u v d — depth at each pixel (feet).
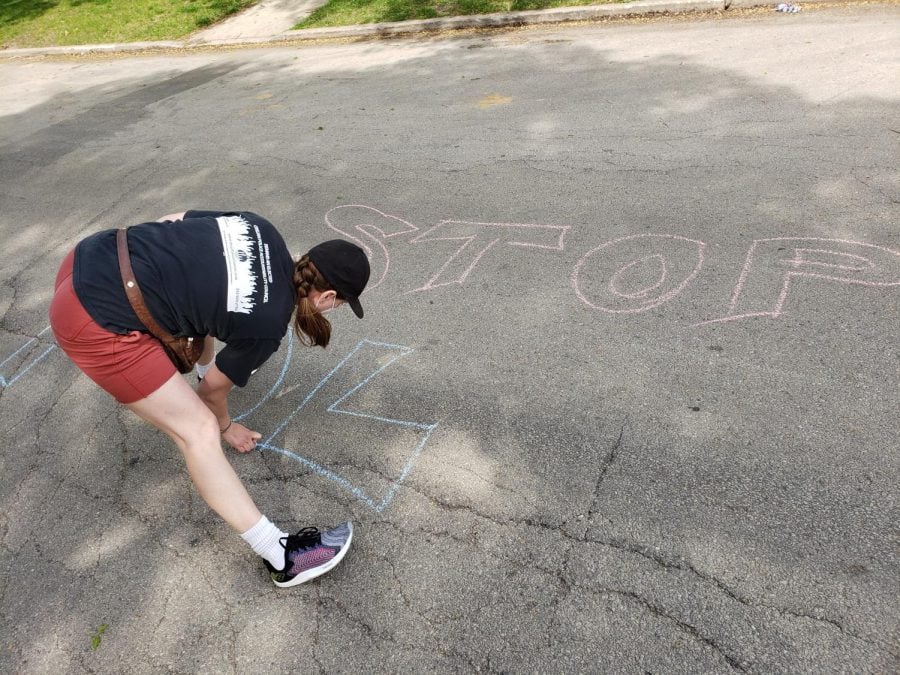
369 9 33.22
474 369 10.07
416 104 21.25
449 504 8.05
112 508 8.71
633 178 14.66
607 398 9.14
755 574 6.77
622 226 13.01
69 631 7.32
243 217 6.68
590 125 17.61
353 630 6.93
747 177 13.93
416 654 6.63
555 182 15.05
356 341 11.09
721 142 15.56
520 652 6.50
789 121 16.01
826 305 10.12
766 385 8.92
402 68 25.27
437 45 27.53
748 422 8.42
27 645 7.23
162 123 23.53
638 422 8.70
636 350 9.90
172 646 7.04
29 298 13.84
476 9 29.78
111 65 33.91
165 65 32.14
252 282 6.25
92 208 17.69
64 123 25.22
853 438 7.98
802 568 6.75
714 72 19.75
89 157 21.29
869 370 8.87
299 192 16.70
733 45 21.67
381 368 10.39
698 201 13.39
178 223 6.54
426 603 7.06
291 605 7.25
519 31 27.43
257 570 7.69
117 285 6.10
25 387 11.15
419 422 9.28
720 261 11.53
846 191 12.85
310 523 8.12
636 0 26.91
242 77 27.86
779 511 7.31
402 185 16.16
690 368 9.41
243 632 7.07
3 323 13.05
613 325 10.48
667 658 6.25
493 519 7.79
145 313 6.12
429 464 8.61
